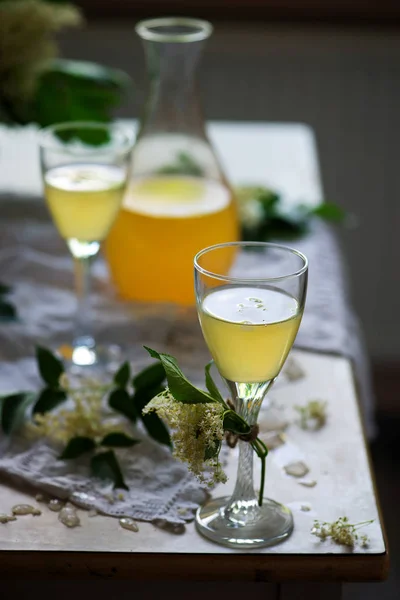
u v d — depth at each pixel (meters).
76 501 0.97
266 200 1.36
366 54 1.96
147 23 1.22
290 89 2.00
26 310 1.21
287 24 1.93
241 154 1.56
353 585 1.66
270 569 0.93
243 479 0.95
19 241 1.33
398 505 1.83
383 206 2.10
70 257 1.31
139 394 1.03
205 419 0.89
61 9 1.33
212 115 2.03
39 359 1.05
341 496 0.98
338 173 2.08
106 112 1.40
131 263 1.20
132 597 0.97
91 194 1.10
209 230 1.18
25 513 0.96
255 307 0.92
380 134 2.04
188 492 0.98
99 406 1.05
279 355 0.92
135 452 1.01
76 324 1.16
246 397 0.94
